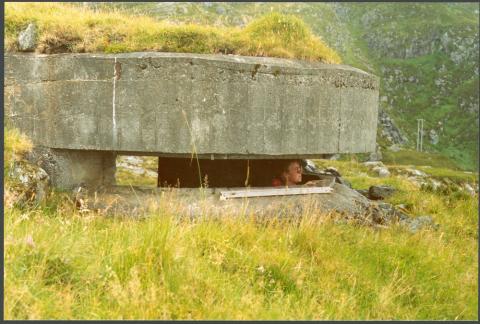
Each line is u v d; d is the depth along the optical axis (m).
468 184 23.80
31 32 7.55
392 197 10.93
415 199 10.74
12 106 7.45
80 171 7.75
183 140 6.98
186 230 5.15
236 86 7.06
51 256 4.24
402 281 5.55
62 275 4.17
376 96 8.76
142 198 7.30
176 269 4.38
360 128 8.35
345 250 6.00
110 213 6.97
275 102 7.30
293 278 5.00
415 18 154.62
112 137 7.07
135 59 6.95
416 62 141.62
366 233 7.08
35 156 7.21
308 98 7.57
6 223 4.99
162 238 4.61
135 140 7.03
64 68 7.16
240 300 4.36
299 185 8.53
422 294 5.45
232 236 5.49
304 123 7.56
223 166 9.39
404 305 5.32
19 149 7.02
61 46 7.60
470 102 131.75
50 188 7.06
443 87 135.62
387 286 5.36
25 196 6.43
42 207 6.56
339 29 147.62
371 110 8.61
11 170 6.55
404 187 12.89
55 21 7.63
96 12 8.57
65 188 7.41
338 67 8.09
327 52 8.48
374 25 153.50
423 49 145.38
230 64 7.01
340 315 4.57
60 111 7.21
